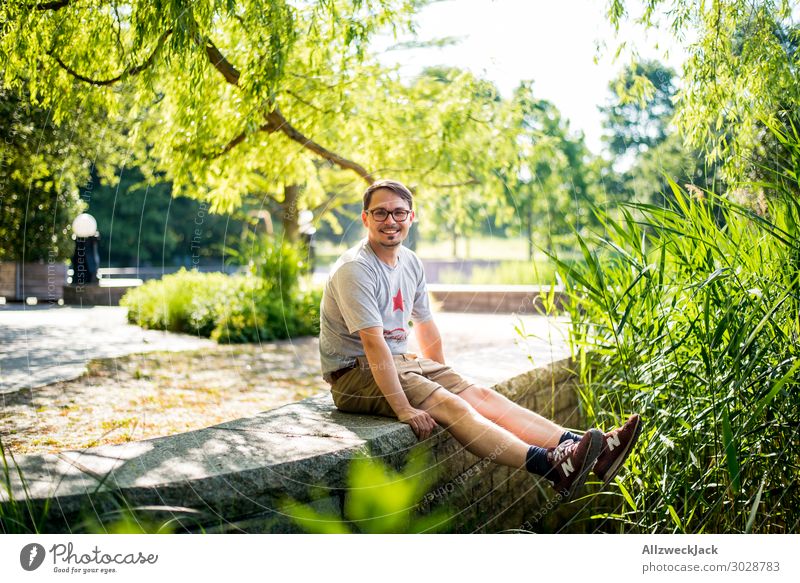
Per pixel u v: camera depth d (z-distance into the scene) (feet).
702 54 11.60
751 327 7.99
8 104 14.37
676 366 8.34
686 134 12.18
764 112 10.97
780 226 9.18
